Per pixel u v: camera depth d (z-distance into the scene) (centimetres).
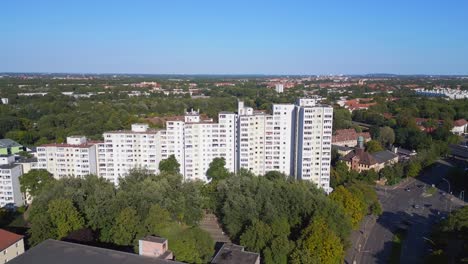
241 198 14750
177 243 11231
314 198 14850
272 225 13162
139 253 10438
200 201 15800
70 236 12000
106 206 13762
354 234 16400
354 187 17200
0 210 16988
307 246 12200
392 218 18438
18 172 19550
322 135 19388
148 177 16662
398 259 14200
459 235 14512
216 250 13625
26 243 13800
